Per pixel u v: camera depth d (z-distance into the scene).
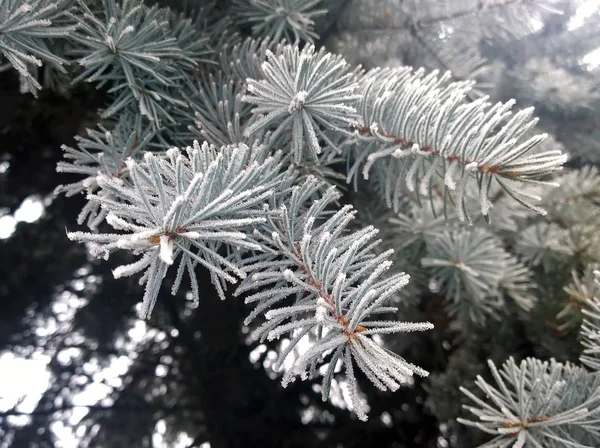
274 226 0.16
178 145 0.22
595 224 0.33
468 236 0.29
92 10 0.21
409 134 0.18
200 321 0.45
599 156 0.39
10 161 0.38
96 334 0.45
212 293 0.42
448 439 0.44
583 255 0.31
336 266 0.14
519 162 0.16
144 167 0.16
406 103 0.18
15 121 0.34
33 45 0.17
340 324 0.13
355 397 0.12
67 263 0.42
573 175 0.35
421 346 0.46
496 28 0.32
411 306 0.39
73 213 0.40
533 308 0.33
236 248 0.16
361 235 0.16
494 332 0.36
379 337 0.44
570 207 0.34
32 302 0.43
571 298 0.29
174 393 0.49
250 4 0.25
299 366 0.11
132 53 0.19
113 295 0.44
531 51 0.38
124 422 0.48
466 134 0.16
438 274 0.30
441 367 0.45
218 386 0.48
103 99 0.29
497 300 0.33
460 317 0.34
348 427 0.50
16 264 0.41
